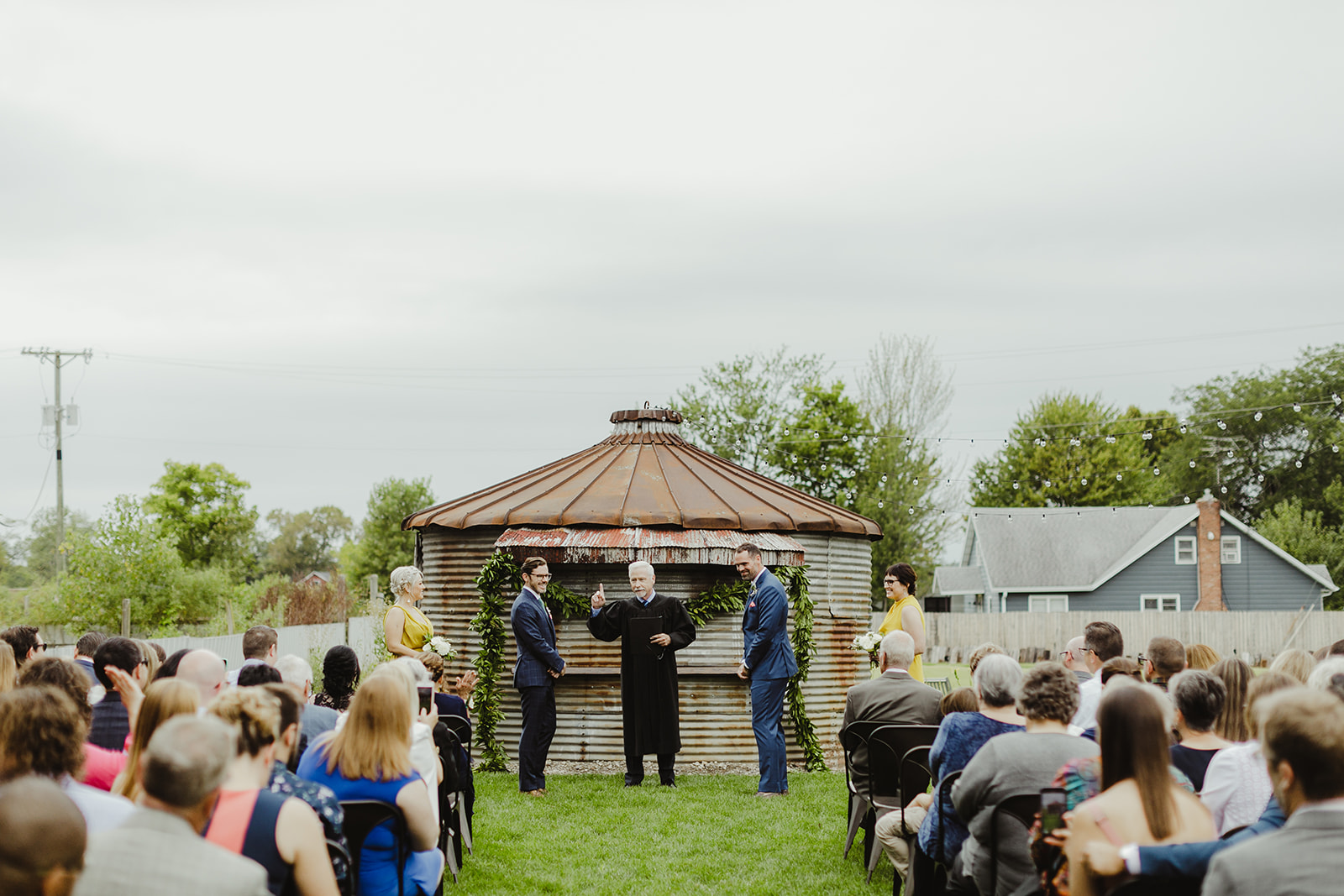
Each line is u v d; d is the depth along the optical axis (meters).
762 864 8.49
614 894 7.70
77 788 4.20
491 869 8.27
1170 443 70.62
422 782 5.47
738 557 11.50
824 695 14.80
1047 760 5.25
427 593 15.17
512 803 10.80
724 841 9.23
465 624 14.48
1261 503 66.12
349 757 5.40
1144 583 51.12
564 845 9.07
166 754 3.40
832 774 13.12
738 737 13.59
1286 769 3.24
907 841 7.25
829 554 15.13
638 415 16.84
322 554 111.69
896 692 8.38
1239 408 66.50
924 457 49.75
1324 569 51.16
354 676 7.59
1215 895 3.25
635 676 11.74
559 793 11.38
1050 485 64.12
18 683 5.52
